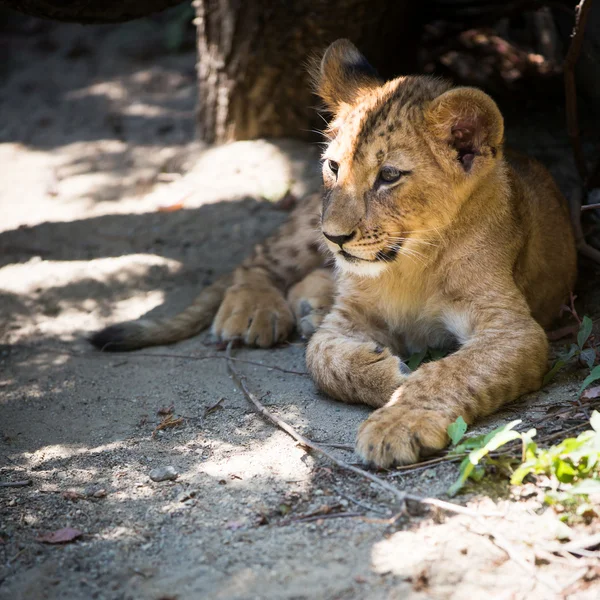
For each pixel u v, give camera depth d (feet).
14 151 47.39
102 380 26.63
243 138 42.29
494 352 22.20
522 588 15.79
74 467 21.56
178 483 20.29
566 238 28.25
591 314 27.58
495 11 40.91
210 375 26.43
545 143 39.27
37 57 60.49
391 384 22.40
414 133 22.66
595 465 18.34
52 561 17.65
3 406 25.31
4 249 36.35
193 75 56.03
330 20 37.47
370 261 23.24
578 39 29.30
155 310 31.71
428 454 20.11
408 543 17.04
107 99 53.62
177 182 41.39
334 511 18.45
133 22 62.85
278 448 21.48
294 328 29.91
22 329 30.63
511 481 18.26
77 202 40.65
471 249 23.89
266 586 16.22
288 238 32.45
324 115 37.93
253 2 39.01
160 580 16.76
